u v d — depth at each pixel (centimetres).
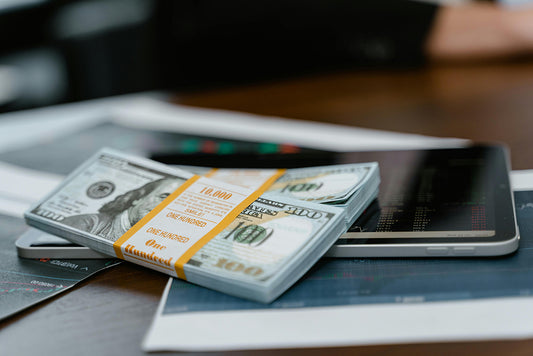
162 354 33
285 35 121
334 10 113
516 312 33
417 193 47
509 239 38
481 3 107
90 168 49
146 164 48
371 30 110
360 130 72
